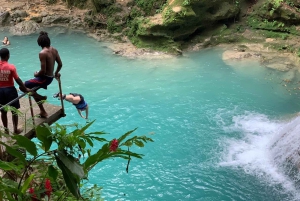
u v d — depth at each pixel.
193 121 12.77
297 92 14.28
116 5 20.48
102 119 12.82
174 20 17.81
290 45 17.56
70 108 13.43
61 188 3.92
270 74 15.63
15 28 20.61
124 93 14.48
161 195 9.52
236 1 19.34
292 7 18.55
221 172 10.38
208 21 18.98
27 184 2.74
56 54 6.46
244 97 14.14
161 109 13.44
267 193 9.57
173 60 17.36
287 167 10.42
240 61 16.88
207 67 16.56
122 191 9.62
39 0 23.05
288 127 11.62
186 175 10.27
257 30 19.11
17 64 16.69
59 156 2.66
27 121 5.87
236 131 12.23
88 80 15.48
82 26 20.94
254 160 10.86
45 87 6.48
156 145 11.54
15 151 2.73
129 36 19.48
